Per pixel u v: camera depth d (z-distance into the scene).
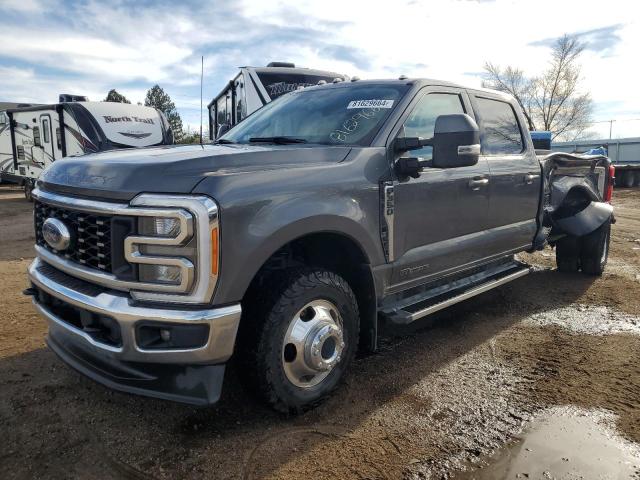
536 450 2.85
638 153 34.38
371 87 4.09
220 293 2.61
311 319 3.07
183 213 2.51
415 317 3.69
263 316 2.89
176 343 2.61
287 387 3.01
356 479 2.59
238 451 2.81
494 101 4.90
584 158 6.12
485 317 5.06
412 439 2.95
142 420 3.09
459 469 2.68
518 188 4.91
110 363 2.85
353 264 3.48
